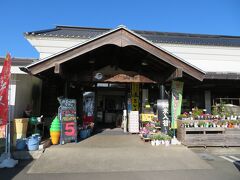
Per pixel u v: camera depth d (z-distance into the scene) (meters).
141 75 9.84
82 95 11.88
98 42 7.94
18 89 9.22
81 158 6.75
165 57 8.23
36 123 9.09
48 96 11.73
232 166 6.70
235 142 8.83
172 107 9.14
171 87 9.33
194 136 8.66
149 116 11.28
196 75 8.37
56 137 8.11
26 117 9.48
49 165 6.29
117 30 7.98
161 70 9.58
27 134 9.12
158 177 5.65
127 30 7.98
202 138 8.70
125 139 9.19
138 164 6.47
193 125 8.81
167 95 9.93
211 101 13.01
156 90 12.30
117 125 13.38
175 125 9.12
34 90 11.25
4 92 6.48
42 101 11.70
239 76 10.90
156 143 8.11
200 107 12.94
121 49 8.83
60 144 8.07
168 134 9.19
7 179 5.45
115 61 9.68
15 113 8.92
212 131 8.86
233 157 7.86
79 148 7.45
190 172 6.05
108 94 14.69
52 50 12.23
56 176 5.66
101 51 8.97
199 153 8.34
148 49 8.12
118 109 15.04
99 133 10.80
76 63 9.13
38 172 5.90
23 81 9.77
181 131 8.82
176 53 13.06
